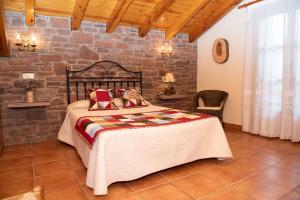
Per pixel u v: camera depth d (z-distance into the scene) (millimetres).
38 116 3857
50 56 3871
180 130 2553
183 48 5480
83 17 3961
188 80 5637
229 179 2393
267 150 3326
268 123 4020
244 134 4312
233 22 4691
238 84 4680
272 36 3893
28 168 2730
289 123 3744
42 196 1021
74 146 3342
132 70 4738
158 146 2402
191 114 3135
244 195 2057
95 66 4297
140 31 4684
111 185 2285
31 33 3697
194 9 4324
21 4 3449
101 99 3648
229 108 4910
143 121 2676
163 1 3865
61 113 4031
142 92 4898
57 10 3762
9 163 2893
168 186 2258
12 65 3596
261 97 4105
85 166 2521
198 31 5254
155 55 5031
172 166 2518
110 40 4430
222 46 4875
